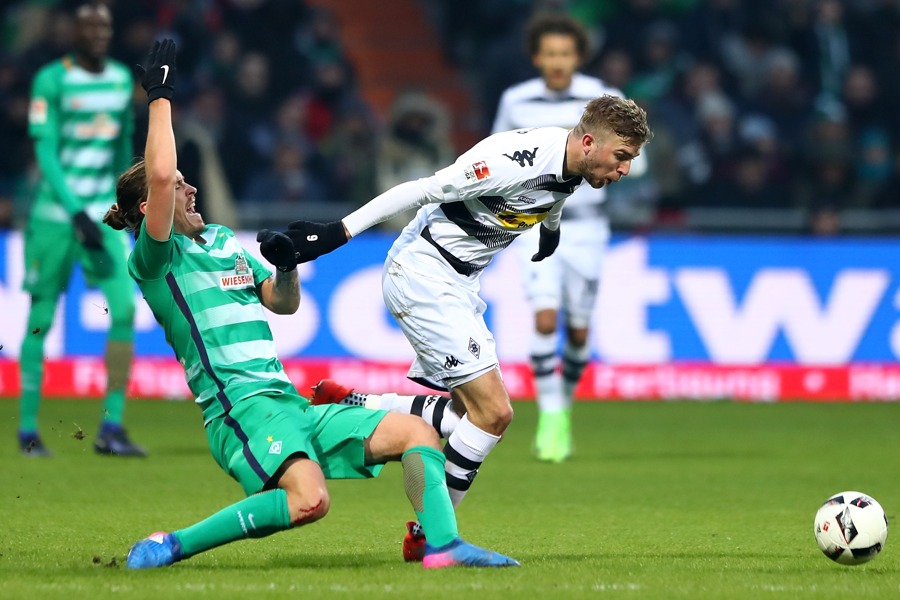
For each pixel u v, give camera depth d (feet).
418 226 65.51
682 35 217.97
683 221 172.86
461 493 64.18
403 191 61.87
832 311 169.48
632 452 122.31
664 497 92.63
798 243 169.27
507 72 215.92
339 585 54.95
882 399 170.19
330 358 165.68
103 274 114.01
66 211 111.96
